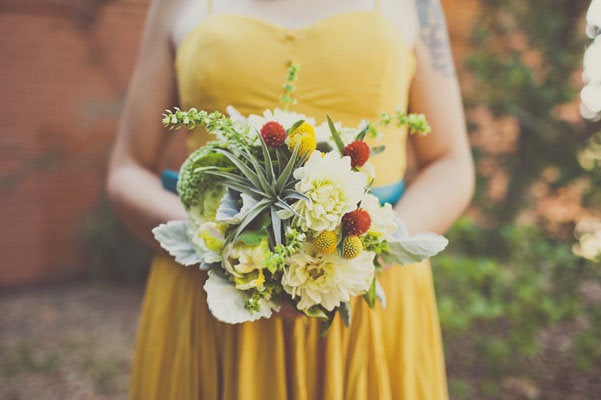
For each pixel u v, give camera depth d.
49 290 5.18
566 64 3.85
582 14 3.90
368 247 1.01
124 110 1.41
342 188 0.95
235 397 1.21
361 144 1.02
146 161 1.40
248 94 1.23
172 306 1.30
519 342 3.00
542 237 3.71
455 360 3.20
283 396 1.20
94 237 5.20
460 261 3.25
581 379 3.06
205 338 1.25
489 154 4.17
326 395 1.20
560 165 3.90
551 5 3.93
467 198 1.31
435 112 1.33
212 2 1.30
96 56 5.14
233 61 1.22
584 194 3.78
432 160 1.37
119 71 5.28
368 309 1.23
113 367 3.60
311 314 1.02
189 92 1.27
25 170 5.07
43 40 5.01
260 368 1.21
